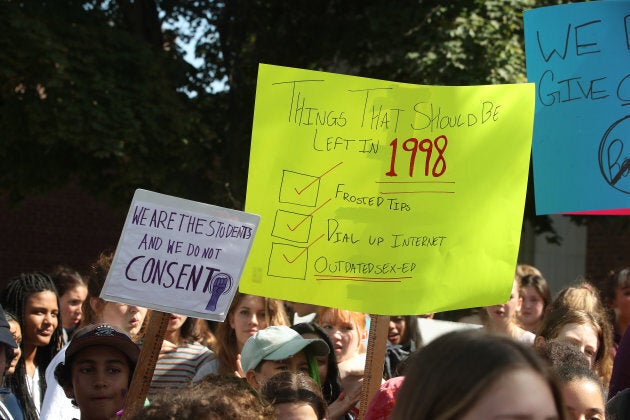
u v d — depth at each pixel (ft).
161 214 10.62
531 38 13.19
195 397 7.46
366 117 11.91
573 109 12.87
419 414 5.33
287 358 12.75
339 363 14.93
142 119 32.27
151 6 37.45
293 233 11.76
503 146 11.81
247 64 37.93
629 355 11.01
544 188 12.95
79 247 52.47
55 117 30.83
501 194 11.75
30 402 14.39
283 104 11.87
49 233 51.70
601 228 49.70
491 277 11.63
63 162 34.01
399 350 17.29
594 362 13.48
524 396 5.21
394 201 11.80
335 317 15.12
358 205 11.79
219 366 15.20
